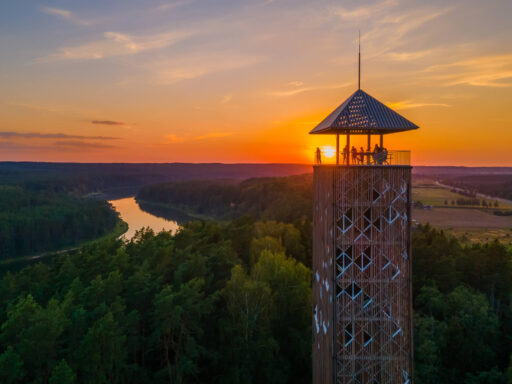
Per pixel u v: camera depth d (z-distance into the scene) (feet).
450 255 182.09
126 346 114.42
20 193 577.43
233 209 588.50
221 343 135.13
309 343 135.13
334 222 84.53
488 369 133.59
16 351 95.76
